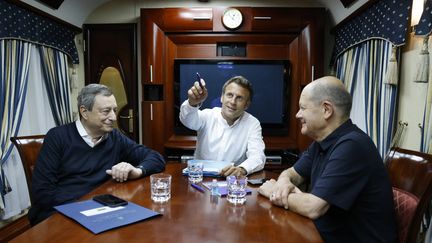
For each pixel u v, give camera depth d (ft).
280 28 11.55
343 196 3.41
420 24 6.15
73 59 12.12
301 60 11.71
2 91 8.48
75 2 11.35
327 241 3.67
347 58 10.50
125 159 5.86
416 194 3.80
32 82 10.02
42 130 10.26
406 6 7.07
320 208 3.34
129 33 12.53
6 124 8.52
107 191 4.17
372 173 3.59
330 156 3.75
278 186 3.89
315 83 3.96
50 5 10.31
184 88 12.01
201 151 6.72
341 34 10.94
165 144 11.98
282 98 12.01
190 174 4.83
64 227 2.95
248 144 6.35
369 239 3.65
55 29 10.91
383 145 7.89
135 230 2.91
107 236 2.77
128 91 12.71
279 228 3.05
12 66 8.86
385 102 7.93
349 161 3.51
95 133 5.32
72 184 5.10
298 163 4.81
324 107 3.88
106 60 12.66
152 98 12.24
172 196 3.98
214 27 11.57
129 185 4.48
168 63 11.96
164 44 11.77
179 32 11.70
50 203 4.75
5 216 8.51
